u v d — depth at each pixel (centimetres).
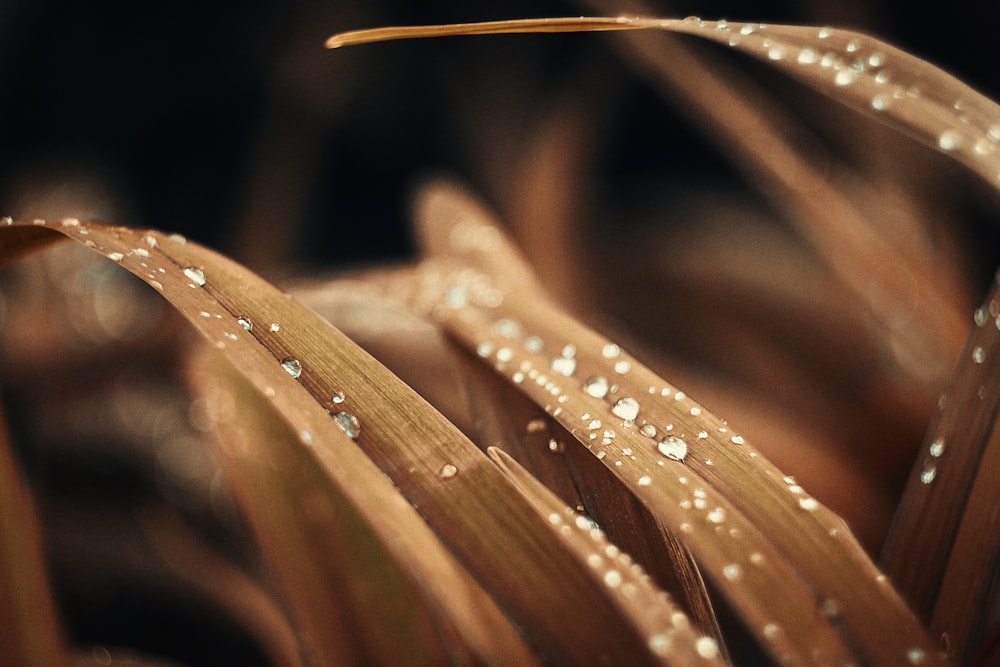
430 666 30
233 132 98
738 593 27
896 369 45
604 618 27
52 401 52
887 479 42
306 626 31
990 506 29
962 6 82
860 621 27
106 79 95
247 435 32
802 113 69
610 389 30
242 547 52
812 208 46
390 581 31
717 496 28
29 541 29
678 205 86
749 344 54
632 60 55
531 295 35
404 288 36
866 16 57
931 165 52
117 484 57
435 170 100
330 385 28
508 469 28
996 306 30
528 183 58
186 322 48
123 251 29
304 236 97
